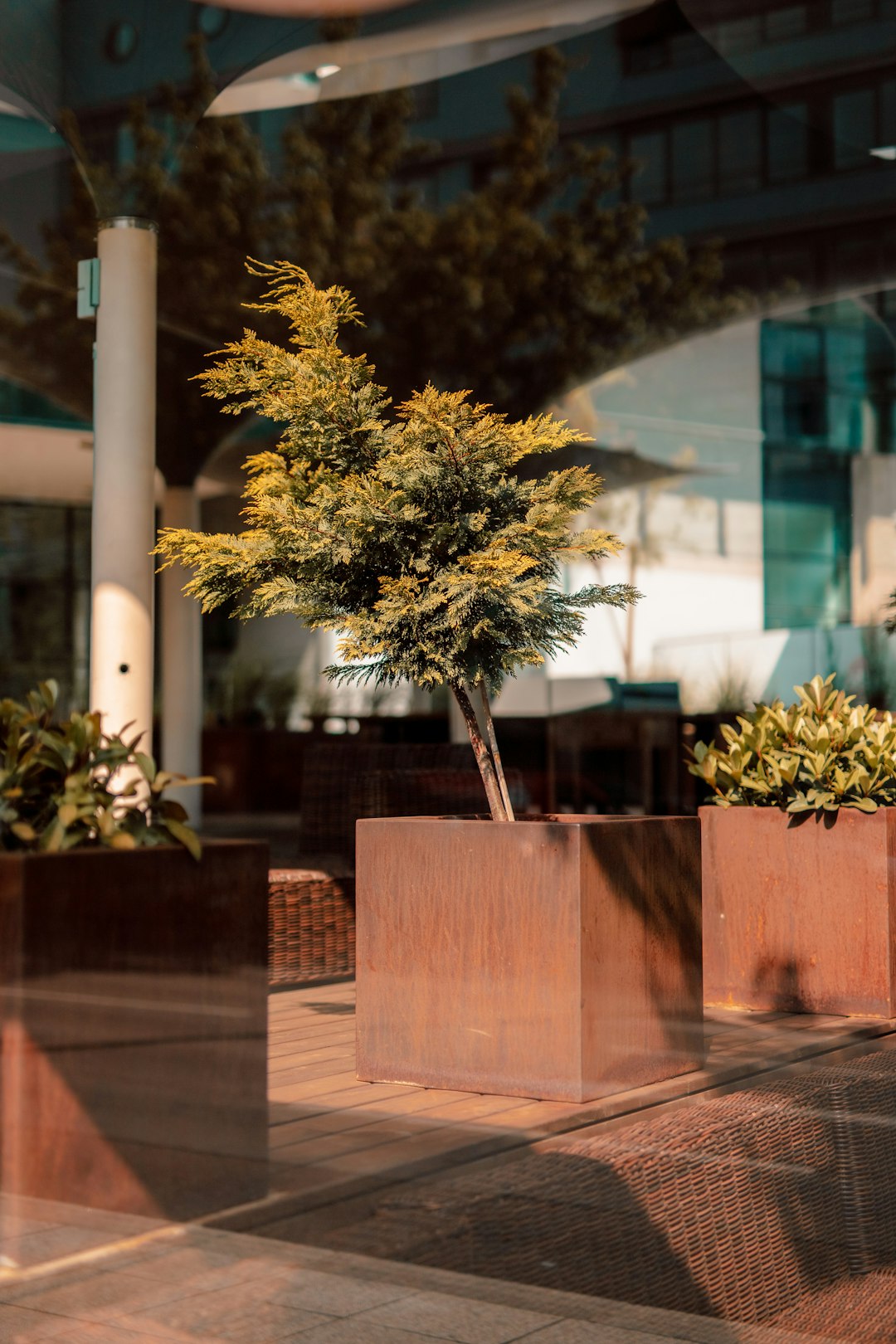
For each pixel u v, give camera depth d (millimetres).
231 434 8648
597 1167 2145
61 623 12953
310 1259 1849
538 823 2520
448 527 2637
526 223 8344
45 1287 1786
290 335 2902
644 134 8531
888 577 11547
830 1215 2277
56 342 8344
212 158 7160
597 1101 2471
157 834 1974
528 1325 1767
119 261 5047
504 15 7129
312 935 3830
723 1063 2812
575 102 8211
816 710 3705
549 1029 2486
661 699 10812
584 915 2467
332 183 7641
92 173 5152
